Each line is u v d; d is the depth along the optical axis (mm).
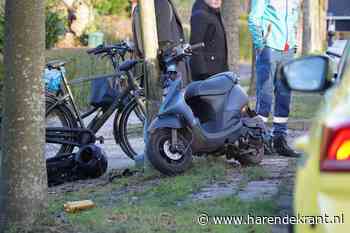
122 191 12344
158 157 12953
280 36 15531
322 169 5172
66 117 15188
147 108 13758
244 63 56562
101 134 18906
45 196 9953
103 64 26703
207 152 13898
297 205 5926
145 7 13578
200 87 13898
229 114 13945
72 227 9820
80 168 13984
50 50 26000
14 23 9414
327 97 6289
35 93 9617
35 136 9703
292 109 22703
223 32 15570
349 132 5094
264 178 12883
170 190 11891
